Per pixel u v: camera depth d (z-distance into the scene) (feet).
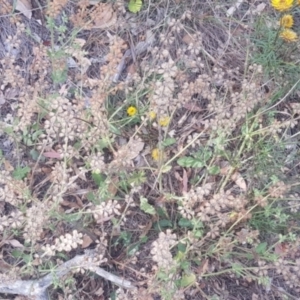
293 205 2.22
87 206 2.22
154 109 2.09
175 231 2.31
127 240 2.28
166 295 2.01
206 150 2.27
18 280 2.11
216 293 2.29
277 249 2.28
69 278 2.13
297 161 2.44
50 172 2.33
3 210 2.31
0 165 2.31
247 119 2.22
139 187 2.19
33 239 2.03
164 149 2.30
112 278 2.21
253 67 2.33
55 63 2.25
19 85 2.20
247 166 2.35
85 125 2.15
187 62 2.35
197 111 2.44
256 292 2.33
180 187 2.36
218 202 2.07
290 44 2.39
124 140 2.36
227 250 2.17
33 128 2.29
